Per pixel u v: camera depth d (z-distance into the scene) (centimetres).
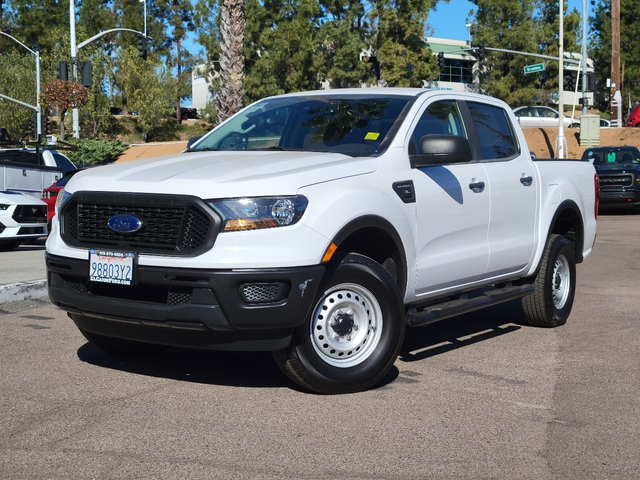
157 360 554
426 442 390
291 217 437
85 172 505
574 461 368
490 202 590
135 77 5612
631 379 517
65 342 604
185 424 412
